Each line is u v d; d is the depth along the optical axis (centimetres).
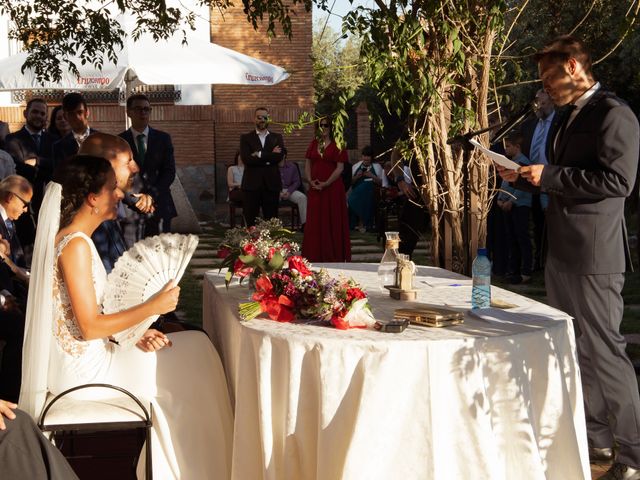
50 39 834
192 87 1814
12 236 657
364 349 346
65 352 389
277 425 366
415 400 346
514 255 1030
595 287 422
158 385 407
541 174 413
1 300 534
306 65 1858
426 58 559
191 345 424
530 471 357
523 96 1293
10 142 921
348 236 1012
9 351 529
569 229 425
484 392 350
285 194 1603
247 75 1188
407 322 372
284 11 727
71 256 376
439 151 594
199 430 410
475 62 579
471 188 601
